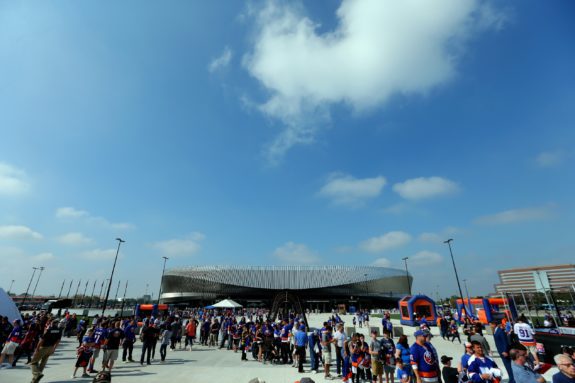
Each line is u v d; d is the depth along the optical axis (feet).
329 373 38.81
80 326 61.77
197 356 51.67
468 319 83.66
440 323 70.79
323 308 299.17
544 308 65.87
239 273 302.25
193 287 297.94
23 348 40.29
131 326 46.34
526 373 19.17
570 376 16.05
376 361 31.12
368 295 310.04
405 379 26.66
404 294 339.77
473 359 21.62
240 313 194.70
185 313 125.39
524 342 37.58
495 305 111.34
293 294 110.01
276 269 308.40
